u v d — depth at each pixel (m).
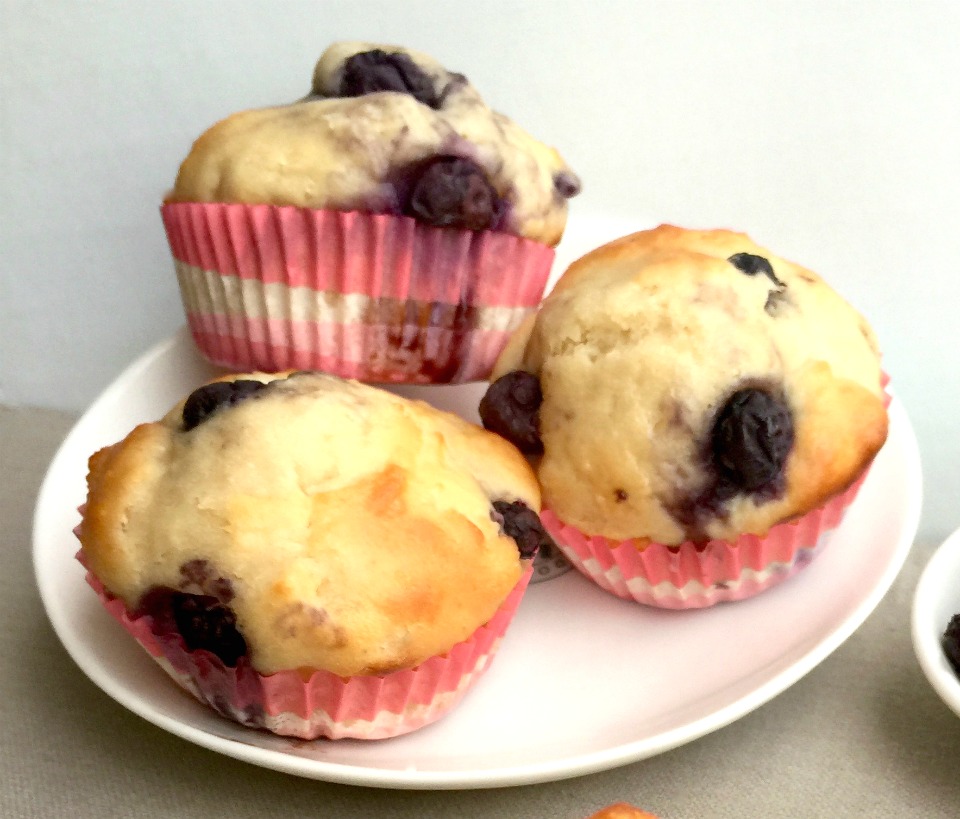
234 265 0.21
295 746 0.18
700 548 0.20
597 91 0.27
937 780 0.19
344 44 0.23
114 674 0.19
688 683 0.20
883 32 0.25
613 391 0.20
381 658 0.17
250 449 0.18
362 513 0.18
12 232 0.28
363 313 0.22
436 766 0.18
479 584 0.18
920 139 0.26
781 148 0.27
